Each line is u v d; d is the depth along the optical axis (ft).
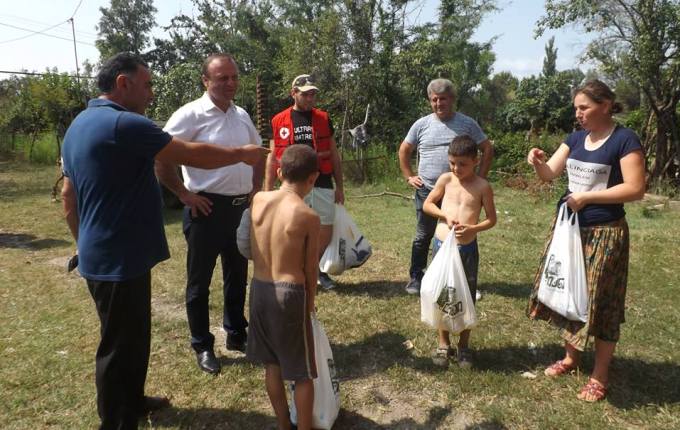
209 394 10.34
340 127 52.65
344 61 53.01
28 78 73.51
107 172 7.76
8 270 18.62
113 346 8.30
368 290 16.17
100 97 8.30
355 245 15.99
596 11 36.70
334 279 17.33
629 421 9.15
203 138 10.75
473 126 14.82
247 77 74.33
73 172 8.00
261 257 8.15
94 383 10.75
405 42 60.59
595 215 9.55
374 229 24.25
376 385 10.61
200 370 11.21
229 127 10.99
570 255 9.59
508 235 22.47
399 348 12.13
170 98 64.90
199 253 10.85
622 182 9.37
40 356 11.90
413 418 9.52
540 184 35.09
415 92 57.36
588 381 10.41
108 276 7.98
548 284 9.86
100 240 7.97
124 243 8.05
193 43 98.32
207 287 11.13
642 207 30.17
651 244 20.35
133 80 8.22
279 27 82.74
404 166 16.03
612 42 38.52
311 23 55.77
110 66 8.14
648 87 38.06
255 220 8.24
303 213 7.86
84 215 8.08
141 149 7.75
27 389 10.50
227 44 84.28
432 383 10.59
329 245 15.90
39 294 16.12
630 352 11.69
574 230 9.59
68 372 11.19
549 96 86.89
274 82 70.38
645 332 12.66
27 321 13.97
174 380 10.82
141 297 8.38
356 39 53.06
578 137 10.17
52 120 65.72
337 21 52.44
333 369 9.06
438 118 15.03
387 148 47.98
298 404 8.15
